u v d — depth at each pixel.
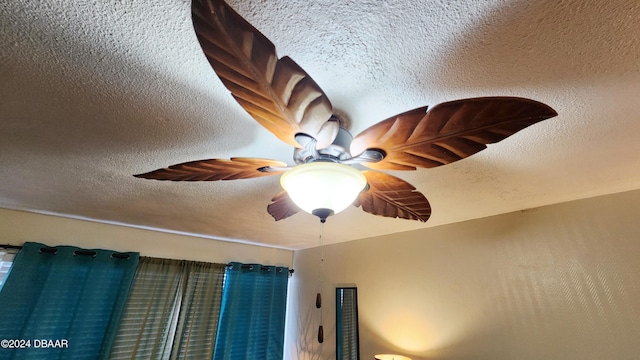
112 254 2.49
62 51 0.71
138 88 0.84
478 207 1.86
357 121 0.95
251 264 3.34
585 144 1.08
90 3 0.59
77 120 1.00
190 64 0.75
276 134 0.74
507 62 0.72
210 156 1.23
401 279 2.45
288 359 3.27
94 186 1.62
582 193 1.58
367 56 0.71
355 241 2.96
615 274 1.48
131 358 2.37
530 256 1.79
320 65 0.73
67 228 2.36
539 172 1.32
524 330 1.72
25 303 2.06
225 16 0.41
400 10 0.59
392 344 2.34
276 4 0.59
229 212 2.06
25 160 1.32
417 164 0.87
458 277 2.10
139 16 0.61
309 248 3.53
